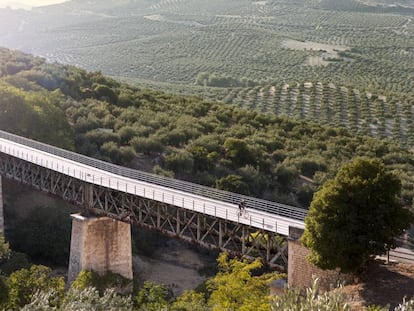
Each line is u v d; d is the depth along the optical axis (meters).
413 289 35.41
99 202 55.28
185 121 104.94
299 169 89.56
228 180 82.00
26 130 87.69
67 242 73.00
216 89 176.88
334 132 108.19
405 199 76.38
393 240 37.38
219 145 94.00
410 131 126.44
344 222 36.53
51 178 61.03
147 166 91.25
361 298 35.50
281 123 111.56
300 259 39.66
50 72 124.25
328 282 38.66
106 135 95.88
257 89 169.88
